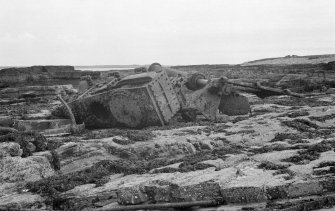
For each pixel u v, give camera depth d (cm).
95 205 913
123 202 892
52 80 4141
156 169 1073
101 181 1044
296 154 1088
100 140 1390
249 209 790
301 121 1652
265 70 4888
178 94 1855
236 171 959
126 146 1323
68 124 1769
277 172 924
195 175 962
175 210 829
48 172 1145
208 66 6138
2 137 1202
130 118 1717
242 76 4397
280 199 820
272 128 1567
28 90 3666
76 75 4275
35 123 1783
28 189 1034
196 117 1888
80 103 1791
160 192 887
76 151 1277
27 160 1120
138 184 927
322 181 830
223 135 1495
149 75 1725
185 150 1339
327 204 789
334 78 3591
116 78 1838
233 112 2014
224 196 840
